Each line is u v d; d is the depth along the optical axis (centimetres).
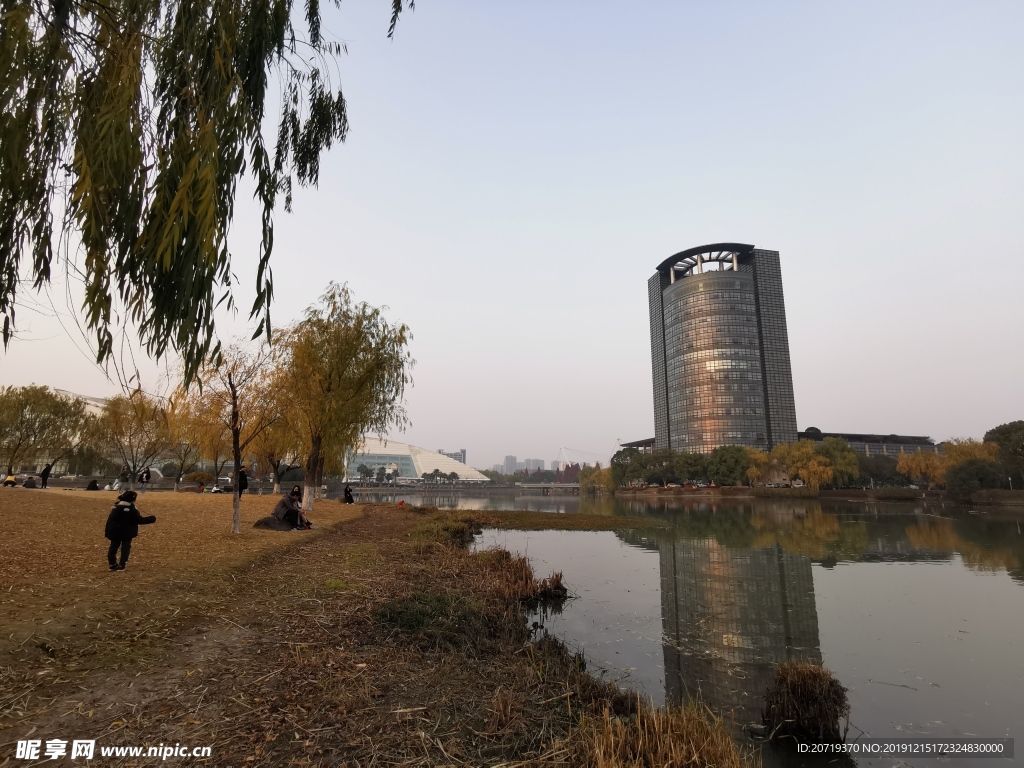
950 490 6294
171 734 413
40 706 436
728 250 16900
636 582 1595
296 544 1398
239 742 412
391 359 2536
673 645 984
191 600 772
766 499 8531
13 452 3838
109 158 325
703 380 15550
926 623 1164
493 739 466
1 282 356
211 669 543
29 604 666
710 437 15150
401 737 447
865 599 1395
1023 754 595
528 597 1273
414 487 14625
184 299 326
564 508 6444
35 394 3956
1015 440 5934
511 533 2902
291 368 2109
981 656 945
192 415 2353
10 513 1405
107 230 335
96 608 680
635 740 464
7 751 367
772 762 576
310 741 424
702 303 15900
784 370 15762
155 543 1198
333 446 2530
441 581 1139
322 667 576
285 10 462
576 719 536
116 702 457
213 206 321
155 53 387
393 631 729
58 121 370
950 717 696
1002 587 1554
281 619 732
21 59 319
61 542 1113
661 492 11219
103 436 4056
